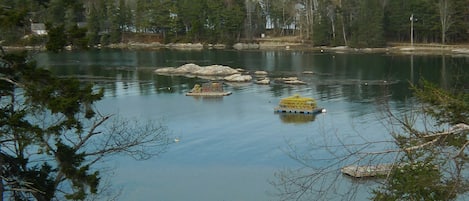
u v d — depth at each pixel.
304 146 30.02
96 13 113.06
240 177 25.27
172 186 24.06
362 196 14.78
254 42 119.00
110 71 70.44
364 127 34.47
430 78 57.09
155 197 22.78
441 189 9.76
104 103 46.19
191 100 48.34
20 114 13.25
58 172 15.77
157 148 29.06
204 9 121.12
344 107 43.09
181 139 32.47
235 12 118.56
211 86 52.78
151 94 52.03
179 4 124.00
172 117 39.84
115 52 103.38
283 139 32.31
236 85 58.75
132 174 25.16
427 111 12.07
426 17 97.69
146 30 127.88
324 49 106.12
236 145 31.25
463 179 10.14
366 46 101.31
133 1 134.50
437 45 96.88
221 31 118.12
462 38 98.50
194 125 36.97
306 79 61.75
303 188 10.13
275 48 111.88
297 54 96.75
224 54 98.88
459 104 11.34
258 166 26.86
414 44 99.94
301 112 41.34
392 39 106.44
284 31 131.75
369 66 73.19
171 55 96.69
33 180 13.77
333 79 61.16
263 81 59.69
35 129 13.64
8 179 12.93
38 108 14.13
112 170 25.28
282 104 42.25
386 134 31.25
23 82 13.67
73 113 14.18
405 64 73.44
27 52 14.27
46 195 13.96
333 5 110.44
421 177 9.70
